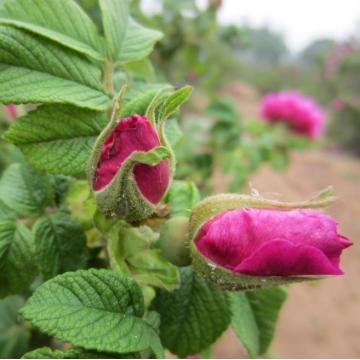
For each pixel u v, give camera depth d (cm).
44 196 10
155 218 9
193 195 10
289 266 7
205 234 8
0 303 12
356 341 46
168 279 9
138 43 10
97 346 7
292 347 44
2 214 10
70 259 9
